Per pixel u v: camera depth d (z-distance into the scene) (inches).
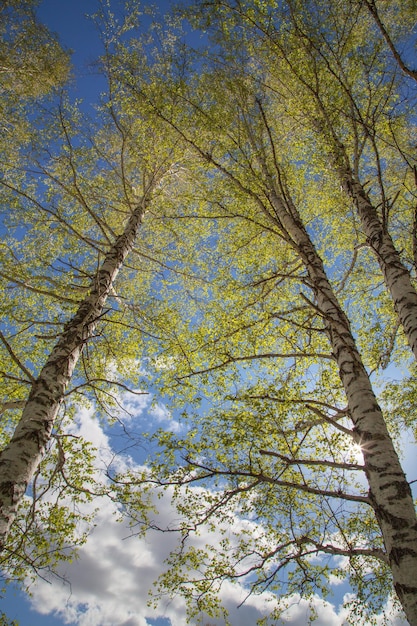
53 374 167.6
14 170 286.5
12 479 132.5
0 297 225.0
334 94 218.4
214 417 162.6
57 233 283.6
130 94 263.1
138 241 346.3
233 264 269.6
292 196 293.7
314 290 177.2
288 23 229.9
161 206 292.7
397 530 104.9
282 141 303.9
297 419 173.8
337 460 166.6
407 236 287.9
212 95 259.1
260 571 158.2
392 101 229.9
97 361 262.1
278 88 285.3
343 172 230.7
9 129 313.0
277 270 257.0
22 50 343.9
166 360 233.8
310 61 225.1
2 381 222.1
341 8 236.5
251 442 148.4
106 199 307.4
